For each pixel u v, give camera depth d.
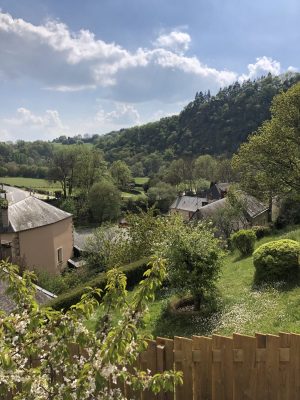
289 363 4.27
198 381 4.52
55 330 3.59
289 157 25.70
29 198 31.78
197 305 12.12
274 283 12.26
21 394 3.47
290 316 9.14
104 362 3.30
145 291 3.65
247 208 37.31
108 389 3.83
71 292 17.09
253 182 27.95
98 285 17.55
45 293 17.22
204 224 13.19
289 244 12.79
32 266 28.56
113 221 63.47
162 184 75.69
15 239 27.45
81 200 66.38
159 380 3.61
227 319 10.40
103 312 3.96
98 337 3.69
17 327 3.58
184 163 88.50
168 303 12.69
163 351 4.55
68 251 34.09
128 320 3.50
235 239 20.03
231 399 4.44
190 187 85.75
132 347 3.64
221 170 82.12
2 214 27.20
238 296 12.14
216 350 4.43
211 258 11.77
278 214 34.78
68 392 3.35
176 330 10.95
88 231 57.44
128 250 23.58
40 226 29.30
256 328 9.03
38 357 3.76
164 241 12.74
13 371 3.29
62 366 3.68
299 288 11.28
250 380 4.37
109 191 62.62
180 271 11.77
